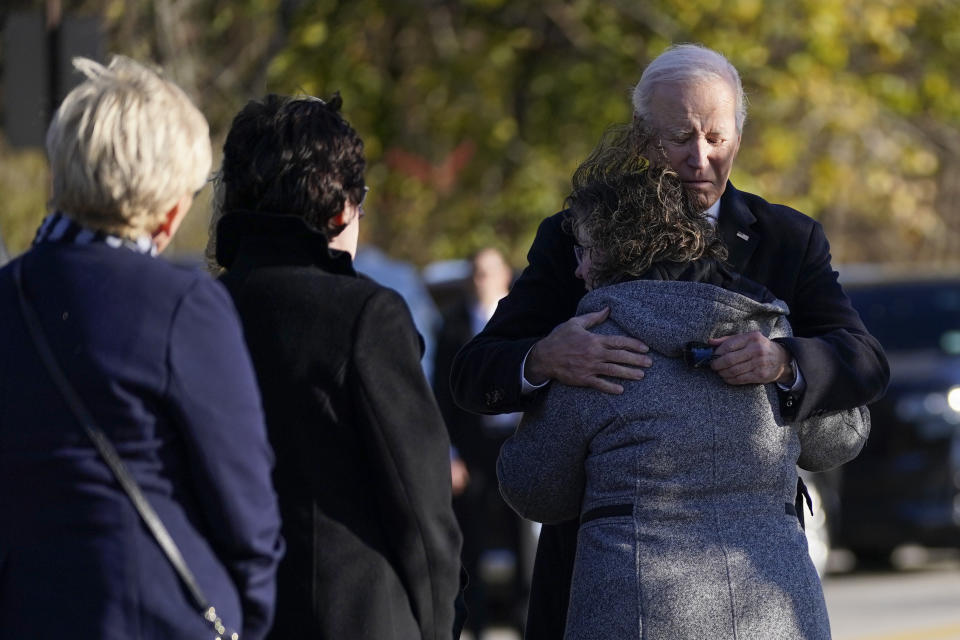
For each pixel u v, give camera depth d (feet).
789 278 35.06
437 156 155.12
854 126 147.74
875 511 102.53
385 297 30.30
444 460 30.22
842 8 142.00
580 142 145.38
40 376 25.82
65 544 25.45
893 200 162.71
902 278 114.83
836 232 211.41
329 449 29.53
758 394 30.86
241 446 26.11
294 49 136.98
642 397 30.42
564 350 31.27
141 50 103.30
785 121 151.02
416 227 162.40
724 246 32.32
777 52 148.05
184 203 27.96
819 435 33.04
